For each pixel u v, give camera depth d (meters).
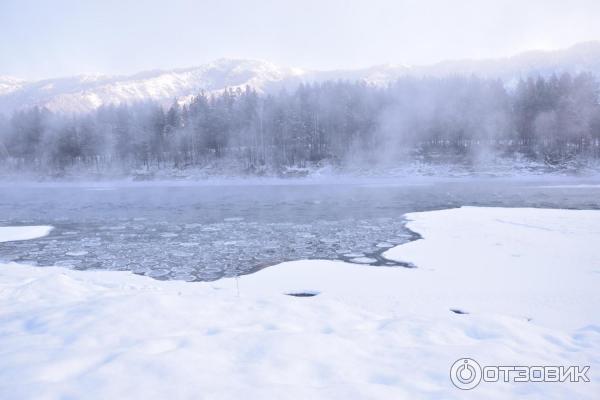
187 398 3.05
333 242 17.75
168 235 20.50
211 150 80.81
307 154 74.50
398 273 12.25
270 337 4.62
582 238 16.52
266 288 10.92
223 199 40.28
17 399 2.91
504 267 12.53
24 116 92.56
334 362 4.07
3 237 20.56
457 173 64.75
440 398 3.36
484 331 5.54
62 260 15.20
